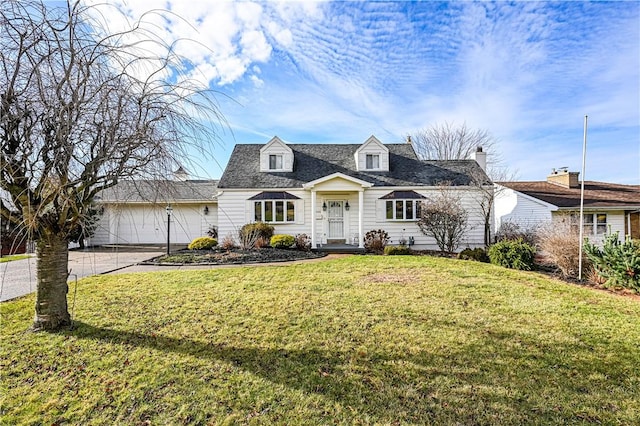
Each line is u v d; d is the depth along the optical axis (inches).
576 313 229.1
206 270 382.6
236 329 198.4
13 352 165.6
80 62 156.3
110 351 168.2
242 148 776.9
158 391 133.0
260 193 653.9
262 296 269.0
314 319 214.7
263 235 614.5
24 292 290.8
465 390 133.6
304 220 663.8
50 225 187.3
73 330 194.2
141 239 768.3
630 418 116.3
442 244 594.9
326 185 629.0
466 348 171.9
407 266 398.3
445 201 587.2
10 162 149.8
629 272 301.0
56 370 149.2
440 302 251.8
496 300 257.9
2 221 169.6
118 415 118.5
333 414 119.1
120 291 284.4
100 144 166.2
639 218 663.1
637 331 195.8
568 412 119.7
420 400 127.3
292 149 776.9
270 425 113.4
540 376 144.0
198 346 174.9
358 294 273.9
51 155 155.6
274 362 157.3
